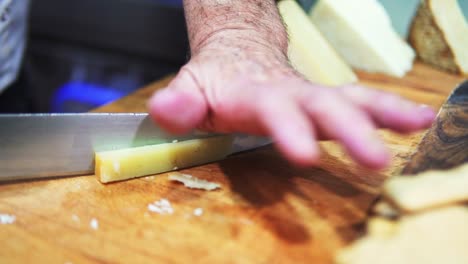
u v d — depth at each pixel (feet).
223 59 1.76
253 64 1.73
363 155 1.21
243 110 1.51
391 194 1.55
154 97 1.53
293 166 2.00
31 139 1.91
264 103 1.36
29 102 4.27
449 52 3.34
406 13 3.56
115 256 1.51
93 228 1.63
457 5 3.33
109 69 4.37
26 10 3.74
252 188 1.85
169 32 4.04
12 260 1.49
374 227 1.50
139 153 1.91
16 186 1.87
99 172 1.89
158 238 1.58
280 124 1.28
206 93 1.67
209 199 1.78
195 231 1.61
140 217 1.69
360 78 3.24
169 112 1.51
